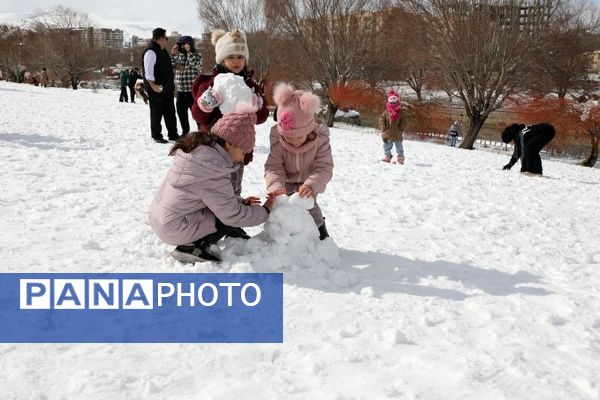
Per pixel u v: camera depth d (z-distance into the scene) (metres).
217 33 4.54
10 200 5.10
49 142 8.90
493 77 27.80
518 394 2.31
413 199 6.75
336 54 32.59
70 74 61.44
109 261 3.64
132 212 4.94
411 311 3.14
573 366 2.59
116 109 17.88
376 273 3.77
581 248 4.91
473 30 26.92
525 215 6.39
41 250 3.79
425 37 30.48
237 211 3.51
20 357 2.44
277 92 3.73
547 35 27.28
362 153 12.14
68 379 2.28
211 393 2.21
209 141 3.51
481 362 2.56
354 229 4.99
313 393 2.25
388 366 2.50
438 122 36.41
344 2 32.19
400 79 36.09
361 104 34.66
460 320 3.05
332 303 3.18
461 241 4.82
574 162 34.62
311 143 3.78
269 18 34.94
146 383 2.25
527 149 10.96
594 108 32.22
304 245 3.68
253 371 2.42
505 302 3.37
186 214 3.51
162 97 9.77
